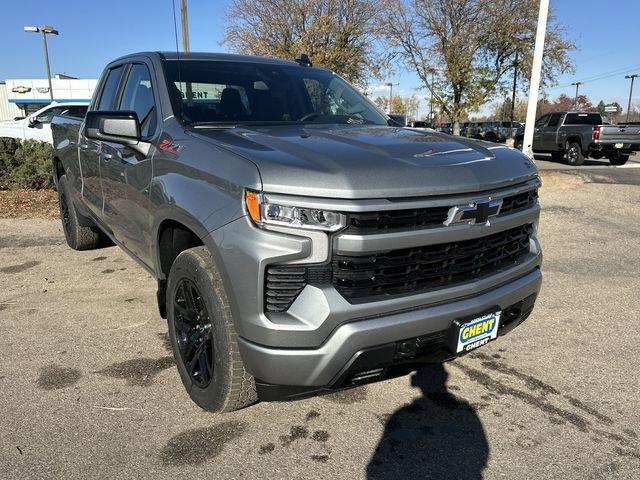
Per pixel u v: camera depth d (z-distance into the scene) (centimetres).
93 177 445
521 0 2067
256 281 226
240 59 402
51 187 1009
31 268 552
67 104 1577
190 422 285
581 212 905
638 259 621
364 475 247
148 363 349
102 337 387
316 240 224
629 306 467
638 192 1116
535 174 308
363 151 255
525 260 307
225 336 254
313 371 229
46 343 377
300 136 287
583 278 547
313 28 2039
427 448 268
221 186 247
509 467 255
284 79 399
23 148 1053
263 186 226
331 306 225
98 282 506
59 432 275
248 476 246
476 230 257
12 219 786
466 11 2045
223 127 321
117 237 427
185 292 291
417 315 242
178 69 362
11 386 319
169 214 286
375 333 231
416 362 256
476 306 262
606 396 318
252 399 272
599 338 400
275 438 274
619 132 1833
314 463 255
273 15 2133
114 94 430
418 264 246
